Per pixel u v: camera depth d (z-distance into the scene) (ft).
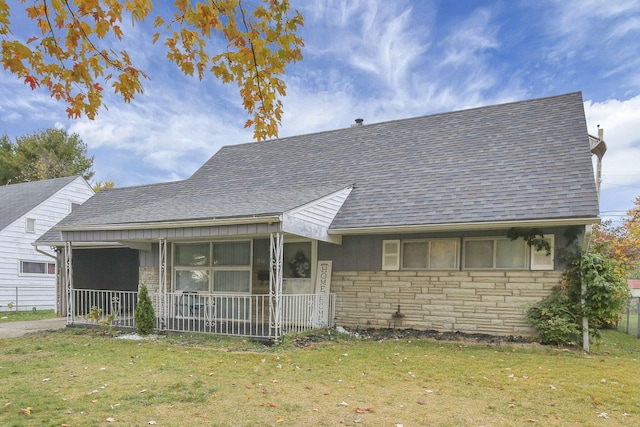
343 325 34.76
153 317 32.76
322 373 20.62
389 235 33.96
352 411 15.12
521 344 28.19
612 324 44.83
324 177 41.42
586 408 15.72
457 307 31.37
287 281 36.88
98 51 14.43
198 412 14.90
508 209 29.14
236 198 37.29
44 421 13.98
